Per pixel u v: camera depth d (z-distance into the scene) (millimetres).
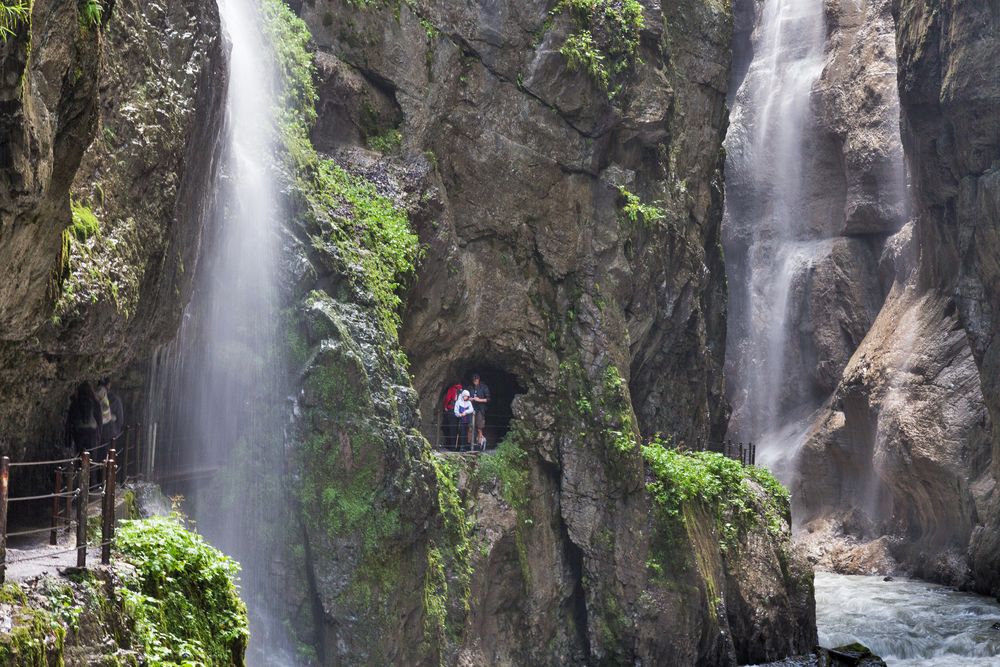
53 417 12148
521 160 22062
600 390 22094
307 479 16109
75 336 10469
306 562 16172
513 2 21891
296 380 16312
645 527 21594
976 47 29250
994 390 29484
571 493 21719
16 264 8234
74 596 8359
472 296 21422
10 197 7602
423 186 20453
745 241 44031
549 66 22016
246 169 16094
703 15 27969
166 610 9695
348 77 19906
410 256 18953
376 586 16250
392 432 16672
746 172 44281
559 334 22453
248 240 16094
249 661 15469
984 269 29703
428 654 17062
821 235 42188
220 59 13570
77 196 10773
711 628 21703
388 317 17734
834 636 25141
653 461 22297
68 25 8062
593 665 21266
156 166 12094
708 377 30250
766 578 23594
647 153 24922
